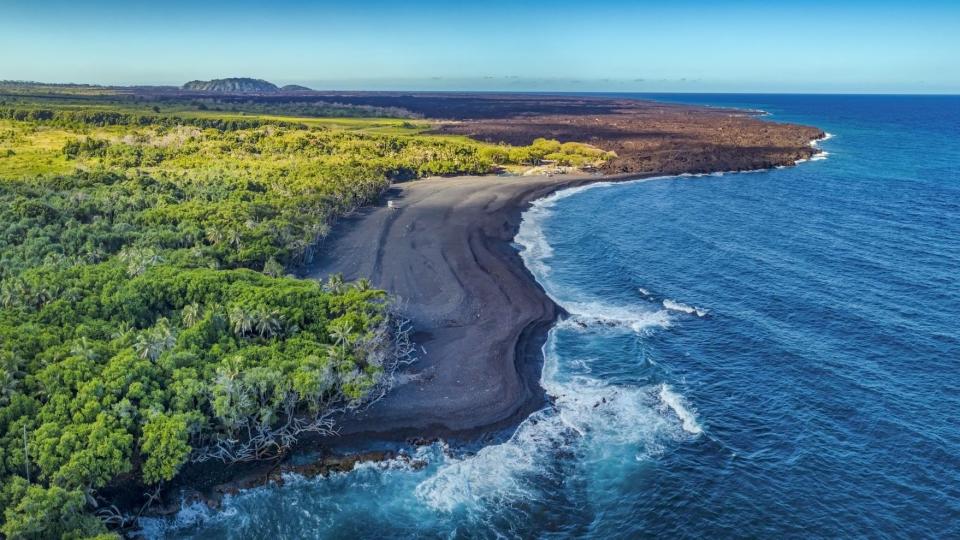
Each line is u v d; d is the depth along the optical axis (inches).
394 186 6717.5
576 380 2699.3
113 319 2610.7
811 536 1822.1
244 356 2327.8
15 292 2716.5
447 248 4443.9
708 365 2802.7
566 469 2155.5
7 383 2023.9
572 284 3848.4
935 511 1889.8
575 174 7805.1
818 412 2405.3
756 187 6924.2
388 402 2474.2
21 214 3927.2
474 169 7721.5
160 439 1888.5
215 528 1904.5
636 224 5310.0
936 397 2464.3
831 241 4618.6
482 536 1882.4
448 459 2212.1
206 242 3909.9
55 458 1784.0
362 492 2055.9
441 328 3137.3
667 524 1893.5
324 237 4530.0
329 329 2586.1
